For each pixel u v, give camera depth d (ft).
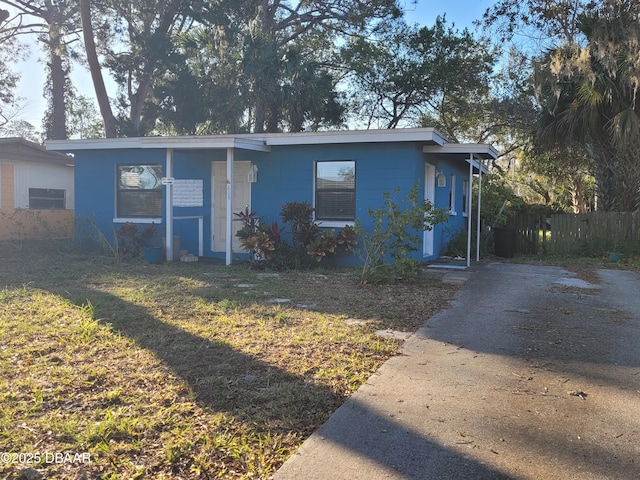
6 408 11.41
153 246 38.63
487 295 25.71
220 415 11.49
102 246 41.50
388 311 21.71
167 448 9.98
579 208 89.97
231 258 35.81
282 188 37.19
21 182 51.24
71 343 16.26
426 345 16.99
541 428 11.07
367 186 34.71
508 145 88.79
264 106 70.59
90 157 42.78
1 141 48.01
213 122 73.36
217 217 40.14
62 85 84.69
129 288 26.03
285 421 11.30
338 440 10.46
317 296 24.70
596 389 13.29
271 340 17.12
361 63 80.69
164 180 36.96
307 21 82.79
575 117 46.19
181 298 23.59
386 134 33.01
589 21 47.57
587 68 44.24
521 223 50.83
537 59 59.67
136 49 72.54
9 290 24.52
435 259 40.37
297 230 35.01
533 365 15.10
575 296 25.80
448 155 38.73
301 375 14.03
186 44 72.28
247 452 9.99
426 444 10.33
